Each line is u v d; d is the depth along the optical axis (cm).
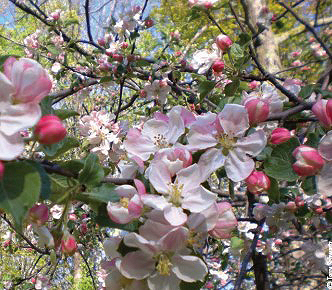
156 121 21
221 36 29
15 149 12
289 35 101
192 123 19
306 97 26
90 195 16
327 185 17
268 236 43
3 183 12
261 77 30
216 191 43
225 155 19
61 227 17
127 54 49
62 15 65
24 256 100
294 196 36
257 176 19
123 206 16
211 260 57
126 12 52
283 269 69
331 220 28
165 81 49
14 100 12
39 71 12
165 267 15
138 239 15
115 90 86
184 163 18
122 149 42
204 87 29
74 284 104
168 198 17
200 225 17
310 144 20
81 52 60
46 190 13
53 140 13
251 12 82
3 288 72
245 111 18
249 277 56
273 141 20
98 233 66
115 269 17
